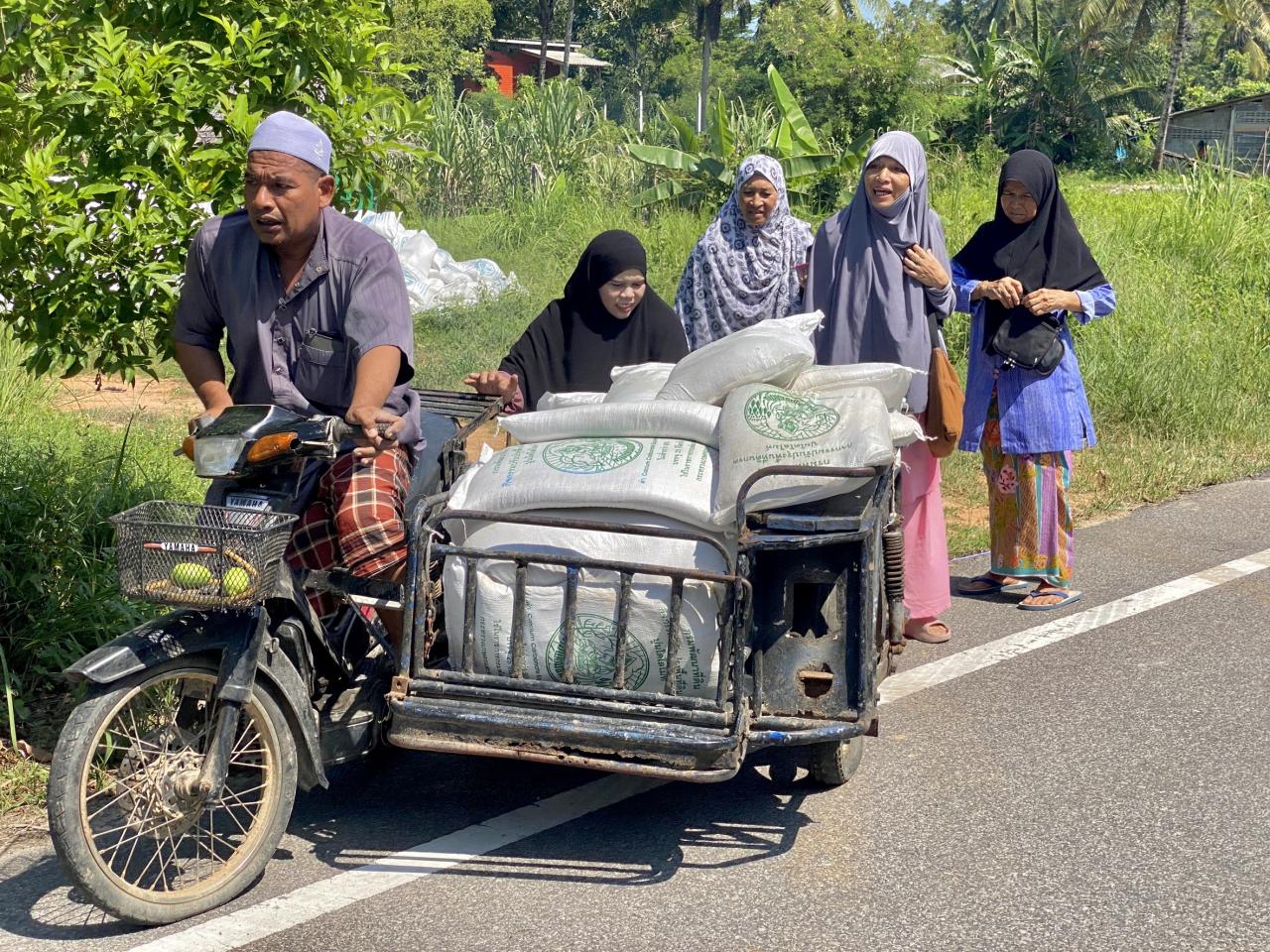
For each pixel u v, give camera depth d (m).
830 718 3.83
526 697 3.77
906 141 5.62
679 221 16.77
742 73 52.56
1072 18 50.62
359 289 3.91
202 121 4.94
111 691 3.41
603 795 4.36
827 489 3.78
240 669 3.54
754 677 3.85
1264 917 3.58
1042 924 3.54
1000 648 5.82
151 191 4.81
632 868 3.85
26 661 5.17
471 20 55.56
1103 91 49.88
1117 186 33.91
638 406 4.13
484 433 8.34
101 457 7.09
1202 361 10.61
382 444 3.79
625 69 68.94
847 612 3.85
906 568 5.77
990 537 6.77
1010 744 4.78
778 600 3.88
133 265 4.80
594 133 23.98
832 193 19.44
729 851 3.96
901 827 4.12
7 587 5.33
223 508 3.56
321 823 4.14
